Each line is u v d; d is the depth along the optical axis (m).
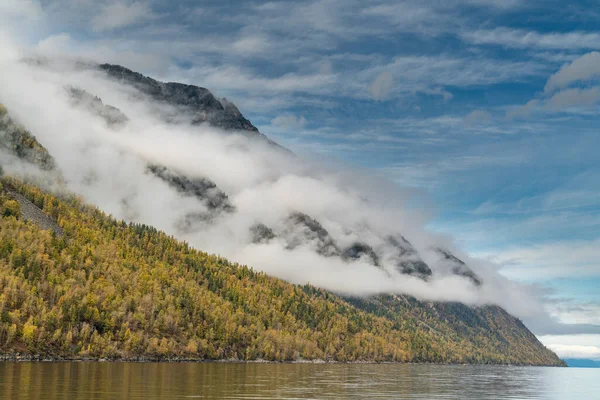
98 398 109.75
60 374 159.38
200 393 130.25
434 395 160.00
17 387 122.88
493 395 173.12
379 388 174.50
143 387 136.00
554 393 196.00
